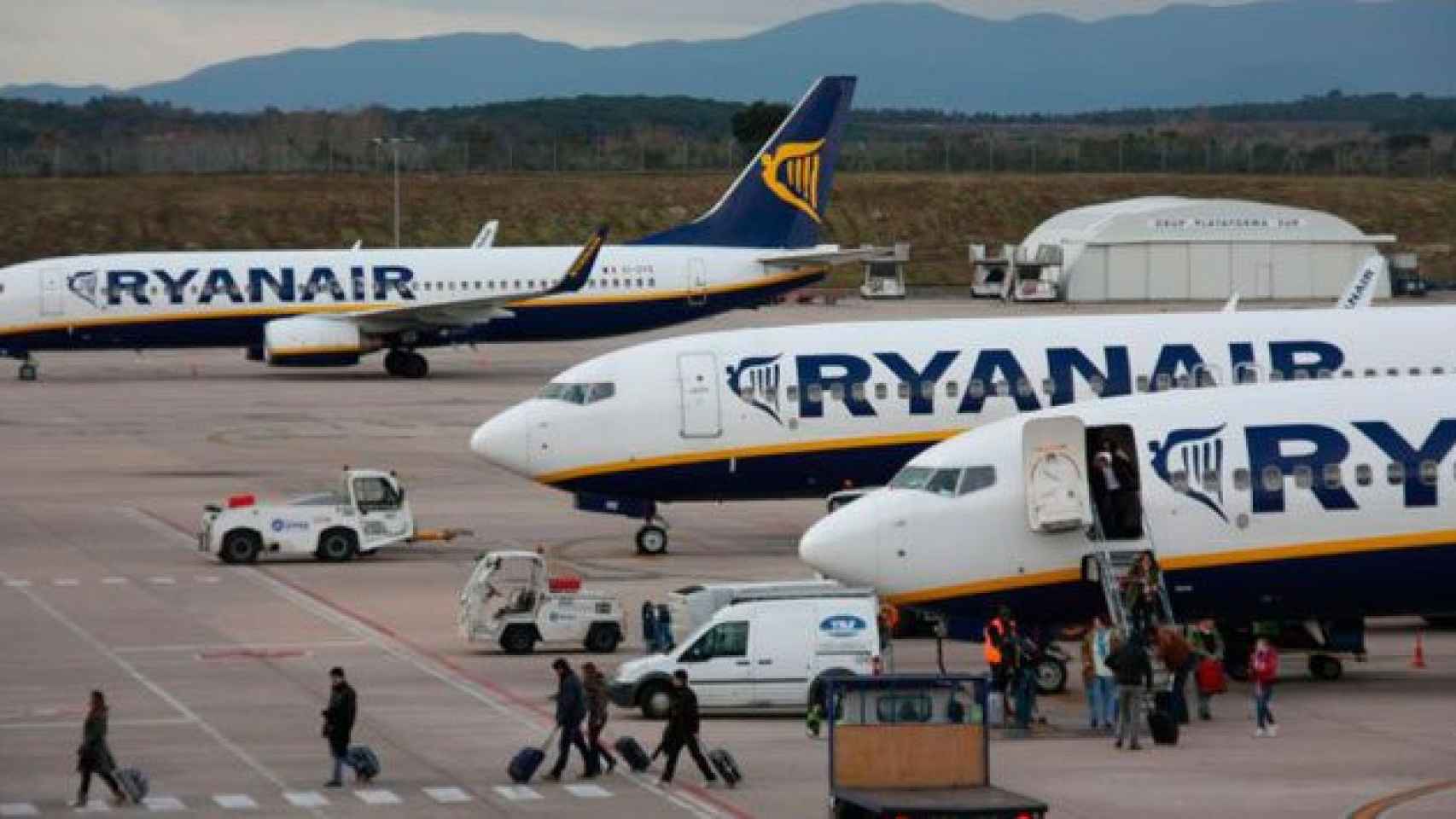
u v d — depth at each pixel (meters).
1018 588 116.88
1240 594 116.69
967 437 120.44
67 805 92.56
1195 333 155.12
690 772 98.50
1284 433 117.19
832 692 86.12
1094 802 92.12
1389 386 120.25
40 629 134.00
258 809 91.94
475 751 102.81
